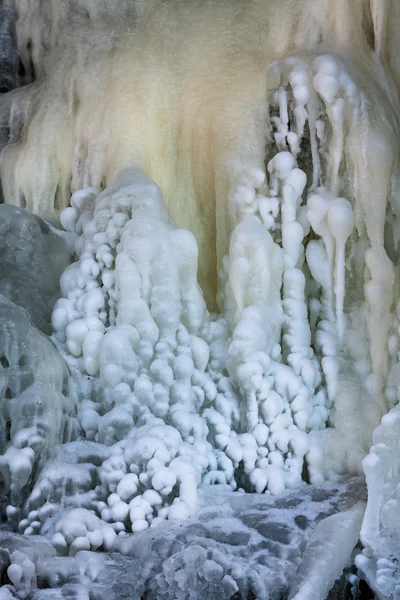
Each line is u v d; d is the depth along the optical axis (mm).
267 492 5297
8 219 5973
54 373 5324
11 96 7309
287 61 6066
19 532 4828
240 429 5613
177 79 6469
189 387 5543
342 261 5770
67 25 7121
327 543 4523
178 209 6391
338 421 5590
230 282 5730
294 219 5902
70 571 4398
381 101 6051
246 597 4332
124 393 5367
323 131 5965
